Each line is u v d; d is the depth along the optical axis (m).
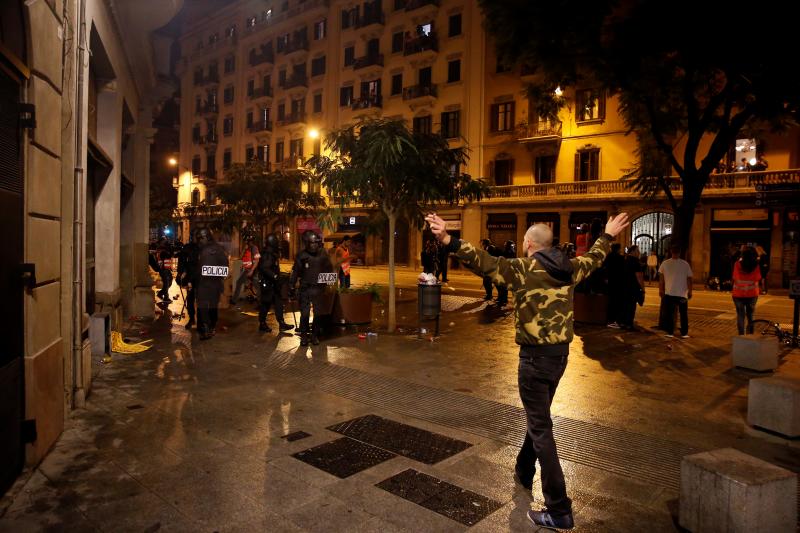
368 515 3.34
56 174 4.49
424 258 21.12
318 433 4.78
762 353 7.25
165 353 8.06
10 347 3.57
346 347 8.71
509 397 6.03
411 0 37.19
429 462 4.18
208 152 52.72
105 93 8.59
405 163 9.43
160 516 3.29
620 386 6.64
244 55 49.16
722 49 9.68
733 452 3.39
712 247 27.03
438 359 7.96
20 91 3.79
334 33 41.91
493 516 3.37
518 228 32.78
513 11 11.12
